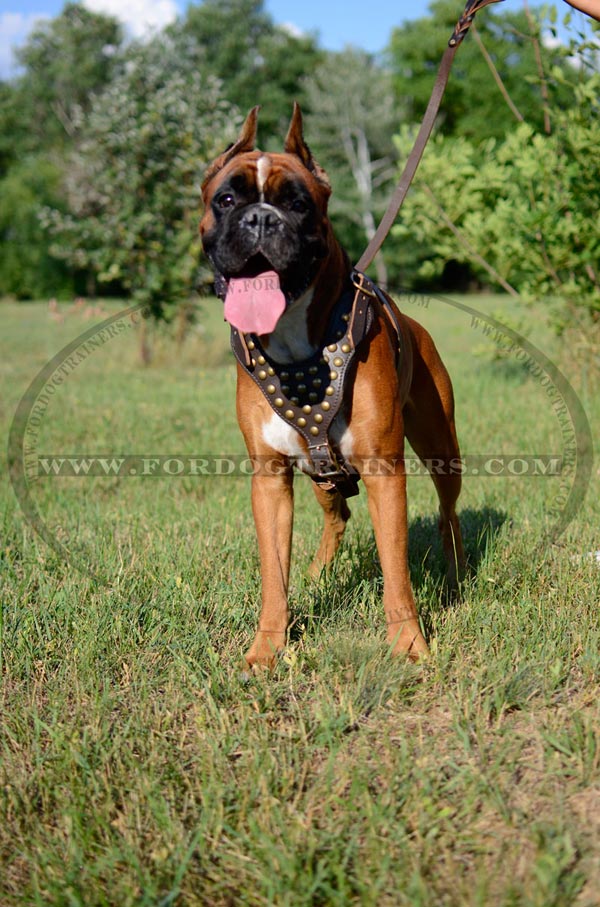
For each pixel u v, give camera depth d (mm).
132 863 1911
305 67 42781
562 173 6520
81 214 12383
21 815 2143
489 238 7141
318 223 2576
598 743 2268
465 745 2305
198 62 43062
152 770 2240
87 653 2938
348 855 1900
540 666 2693
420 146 3387
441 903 1772
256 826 1987
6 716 2629
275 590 2916
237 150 2766
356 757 2314
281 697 2688
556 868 1772
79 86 47625
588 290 6980
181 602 3316
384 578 2848
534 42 6414
